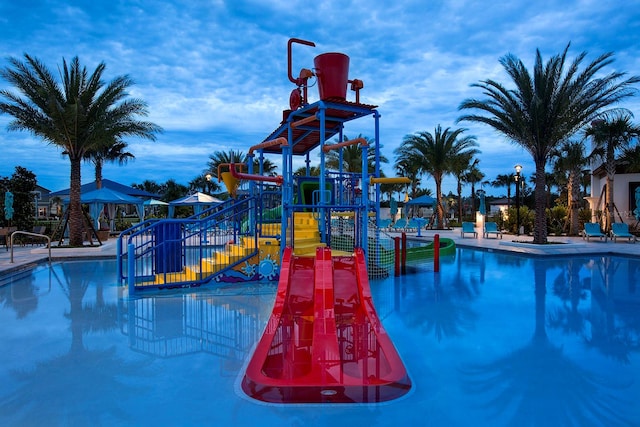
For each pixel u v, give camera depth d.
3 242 18.70
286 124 9.73
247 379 3.97
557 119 16.05
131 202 24.91
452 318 6.44
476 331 5.73
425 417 3.32
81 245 17.02
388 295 8.21
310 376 3.96
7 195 17.66
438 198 30.98
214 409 3.47
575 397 3.67
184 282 8.88
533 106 16.00
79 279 10.43
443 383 3.97
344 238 9.90
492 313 6.75
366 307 6.00
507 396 3.69
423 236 23.44
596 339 5.34
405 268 11.62
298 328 5.53
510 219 26.28
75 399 3.67
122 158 32.25
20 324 6.22
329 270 6.63
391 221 29.19
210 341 5.35
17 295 8.45
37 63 15.59
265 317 6.57
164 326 6.07
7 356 4.80
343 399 3.63
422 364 4.48
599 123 20.58
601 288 8.91
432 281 9.87
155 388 3.89
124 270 11.93
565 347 5.03
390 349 4.62
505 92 16.55
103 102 16.67
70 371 4.33
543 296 8.09
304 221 10.87
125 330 5.86
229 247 10.33
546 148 16.73
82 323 6.27
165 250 9.38
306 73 9.02
